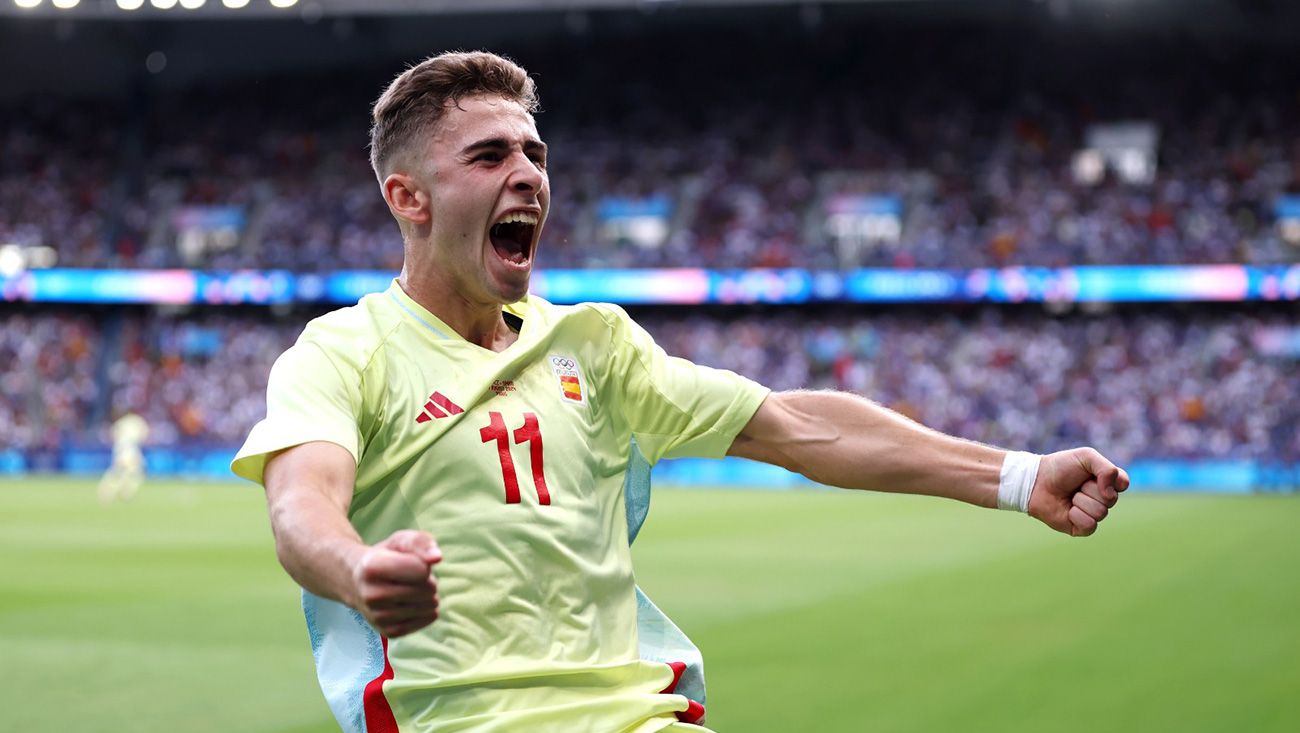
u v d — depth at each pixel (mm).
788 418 3824
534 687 3375
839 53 61500
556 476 3514
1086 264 50906
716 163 60031
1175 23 57844
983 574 20406
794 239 56719
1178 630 14703
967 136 59156
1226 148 56438
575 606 3467
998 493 3646
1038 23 59344
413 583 2598
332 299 55812
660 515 33906
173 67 62125
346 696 3445
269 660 13289
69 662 13188
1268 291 49625
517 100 3590
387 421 3414
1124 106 58625
